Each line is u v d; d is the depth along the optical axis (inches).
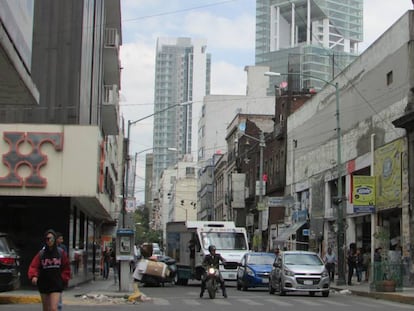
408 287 1084.5
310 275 904.3
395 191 1210.6
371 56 1386.6
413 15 1209.4
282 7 4512.8
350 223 1491.1
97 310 637.9
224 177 3383.4
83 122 1037.8
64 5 1021.8
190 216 5364.2
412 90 1179.9
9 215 935.0
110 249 1857.8
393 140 1238.9
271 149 2311.8
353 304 776.3
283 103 2178.9
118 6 1593.3
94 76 1231.5
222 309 664.4
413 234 1130.0
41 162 864.9
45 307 412.2
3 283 655.8
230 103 4183.1
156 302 768.3
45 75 999.6
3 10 413.4
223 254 1205.7
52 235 412.8
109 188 1574.8
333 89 1648.6
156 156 6732.3
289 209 2037.4
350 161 1494.8
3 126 866.8
